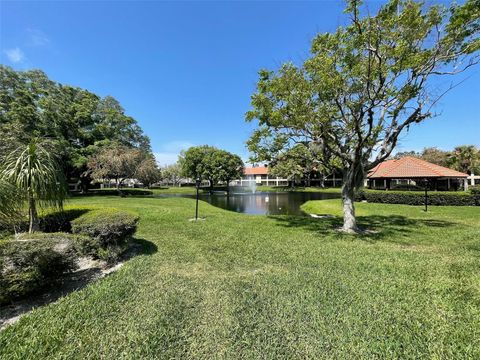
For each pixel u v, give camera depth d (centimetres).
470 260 471
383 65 660
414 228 804
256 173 6631
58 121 2212
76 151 2342
